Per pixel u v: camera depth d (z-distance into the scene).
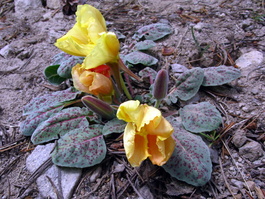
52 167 0.14
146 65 0.19
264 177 0.13
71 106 0.18
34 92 0.20
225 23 0.24
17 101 0.19
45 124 0.16
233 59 0.20
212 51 0.21
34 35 0.25
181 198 0.13
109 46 0.13
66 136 0.15
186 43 0.22
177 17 0.25
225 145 0.15
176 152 0.14
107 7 0.28
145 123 0.11
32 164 0.15
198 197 0.13
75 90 0.18
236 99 0.17
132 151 0.11
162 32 0.22
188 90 0.17
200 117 0.15
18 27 0.26
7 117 0.18
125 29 0.25
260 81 0.18
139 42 0.21
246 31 0.22
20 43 0.24
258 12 0.25
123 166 0.14
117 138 0.15
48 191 0.13
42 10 0.28
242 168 0.14
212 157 0.14
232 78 0.17
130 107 0.11
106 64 0.15
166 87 0.14
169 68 0.20
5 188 0.14
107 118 0.16
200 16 0.25
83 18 0.14
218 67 0.18
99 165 0.14
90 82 0.14
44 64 0.22
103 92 0.14
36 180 0.14
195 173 0.13
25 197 0.13
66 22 0.26
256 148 0.14
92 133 0.15
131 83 0.19
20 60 0.23
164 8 0.27
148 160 0.14
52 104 0.17
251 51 0.20
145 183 0.13
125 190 0.13
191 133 0.15
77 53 0.14
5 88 0.20
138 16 0.26
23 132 0.16
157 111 0.11
